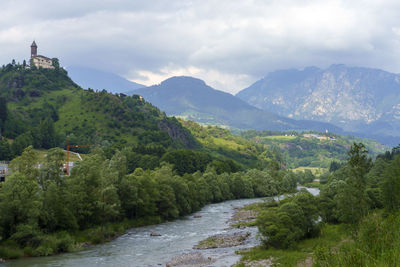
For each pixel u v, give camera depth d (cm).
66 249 8025
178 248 8400
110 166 13162
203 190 18062
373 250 2259
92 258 7294
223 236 9781
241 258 6938
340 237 7419
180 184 14575
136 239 9606
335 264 2481
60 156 10269
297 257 6153
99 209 10019
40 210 8219
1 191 7962
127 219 11862
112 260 7106
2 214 7531
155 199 12775
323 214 9869
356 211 7050
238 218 13488
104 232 9606
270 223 7738
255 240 9038
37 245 7669
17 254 7162
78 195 9775
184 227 11638
